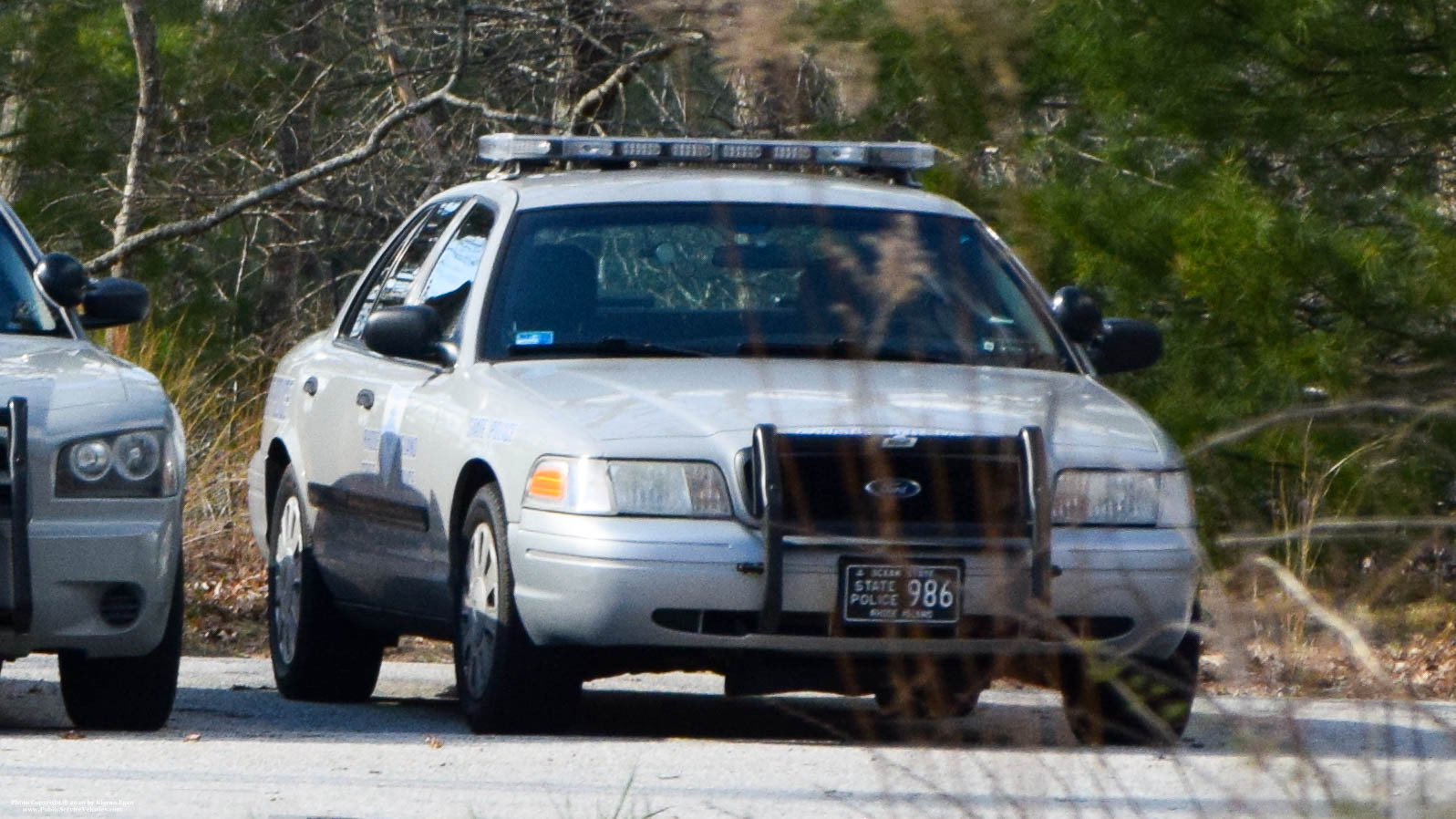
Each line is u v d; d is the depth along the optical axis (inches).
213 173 2650.1
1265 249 1520.7
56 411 944.9
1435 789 520.1
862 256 1032.8
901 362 996.6
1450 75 1576.0
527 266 1060.5
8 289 1124.5
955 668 897.5
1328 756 711.1
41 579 921.5
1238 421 1508.4
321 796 747.4
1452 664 1112.2
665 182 1111.6
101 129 2503.7
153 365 2060.8
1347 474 1428.4
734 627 898.7
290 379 1277.1
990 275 1070.4
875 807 714.8
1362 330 1530.5
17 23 2421.3
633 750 863.1
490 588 957.8
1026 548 884.0
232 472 1927.9
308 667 1184.2
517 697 944.3
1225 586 542.9
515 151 1159.6
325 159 2738.7
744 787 768.3
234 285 2795.3
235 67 2461.9
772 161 1169.4
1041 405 927.0
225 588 1734.7
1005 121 496.4
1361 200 1644.9
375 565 1098.1
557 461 916.6
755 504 887.1
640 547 886.4
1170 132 1649.9
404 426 1064.8
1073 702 903.7
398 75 2458.2
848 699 1305.4
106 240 2583.7
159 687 1002.7
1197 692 572.4
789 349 1004.6
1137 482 917.2
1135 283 1609.3
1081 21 1638.8
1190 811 677.3
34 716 1103.0
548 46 2539.4
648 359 1006.4
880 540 853.8
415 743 895.7
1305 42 1614.2
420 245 1209.4
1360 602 529.7
